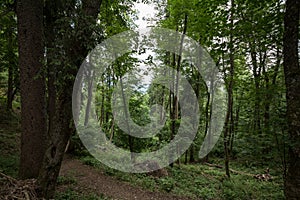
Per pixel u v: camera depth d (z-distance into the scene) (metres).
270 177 10.71
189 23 11.78
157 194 7.72
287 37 5.20
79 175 8.43
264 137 6.52
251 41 7.02
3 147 10.15
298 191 4.81
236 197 8.15
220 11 7.43
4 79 20.08
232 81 11.49
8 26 9.60
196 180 9.74
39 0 6.61
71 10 5.19
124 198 6.84
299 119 4.91
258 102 7.40
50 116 8.67
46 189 4.98
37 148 6.27
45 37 7.18
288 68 5.17
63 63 4.77
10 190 4.64
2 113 16.95
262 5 6.35
